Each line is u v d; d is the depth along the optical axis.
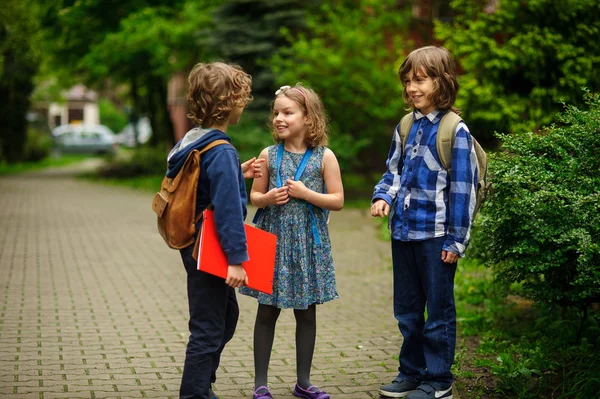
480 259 5.41
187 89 3.39
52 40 22.69
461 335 5.22
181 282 7.31
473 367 4.45
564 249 3.73
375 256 9.14
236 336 5.23
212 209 3.23
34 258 8.65
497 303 5.86
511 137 4.16
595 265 3.65
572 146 3.99
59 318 5.71
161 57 20.62
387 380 4.23
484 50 8.11
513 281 4.20
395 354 4.78
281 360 4.61
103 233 10.98
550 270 4.00
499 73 8.18
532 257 3.84
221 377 4.25
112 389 3.99
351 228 11.81
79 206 15.02
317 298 3.72
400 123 3.92
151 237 10.63
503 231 4.07
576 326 5.02
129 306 6.20
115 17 22.12
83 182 22.08
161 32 20.48
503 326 5.37
